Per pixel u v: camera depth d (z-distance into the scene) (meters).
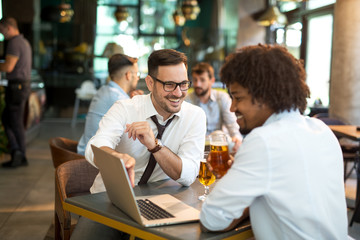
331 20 7.69
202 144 2.21
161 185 2.06
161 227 1.51
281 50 1.48
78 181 2.37
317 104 7.10
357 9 5.54
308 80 8.41
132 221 1.55
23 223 3.58
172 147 2.21
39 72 10.26
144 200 1.78
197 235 1.45
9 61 5.18
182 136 2.20
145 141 1.93
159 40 11.72
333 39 5.84
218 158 1.83
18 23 10.25
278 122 1.46
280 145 1.40
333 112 5.84
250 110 1.50
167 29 11.98
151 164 2.14
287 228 1.43
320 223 1.44
